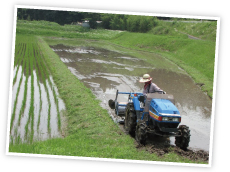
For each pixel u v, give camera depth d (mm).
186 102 13094
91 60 25312
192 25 44312
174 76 19750
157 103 7465
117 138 8000
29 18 71500
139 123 7551
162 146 7691
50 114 10539
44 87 14305
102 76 18250
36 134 8680
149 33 49688
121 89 14859
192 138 8602
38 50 28422
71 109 10906
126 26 60500
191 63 25375
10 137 8203
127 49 38188
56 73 17266
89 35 53438
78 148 7090
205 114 11391
